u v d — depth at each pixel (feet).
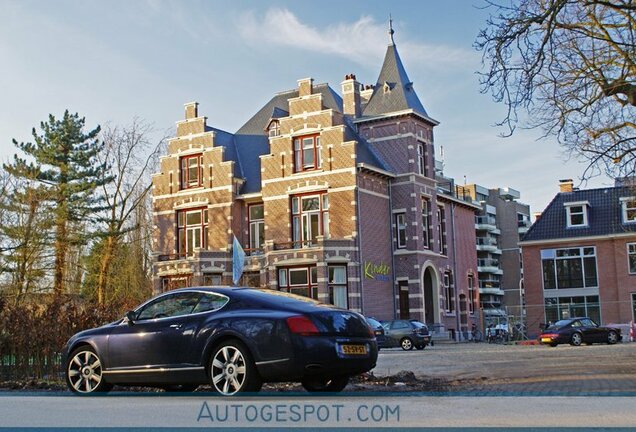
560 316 147.54
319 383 34.76
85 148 142.41
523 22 48.42
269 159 132.36
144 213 146.00
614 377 41.47
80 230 133.28
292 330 29.96
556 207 156.04
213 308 32.71
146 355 33.32
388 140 138.51
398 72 142.20
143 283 136.98
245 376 30.42
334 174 126.21
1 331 49.83
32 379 48.19
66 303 55.62
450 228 154.10
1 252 123.95
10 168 127.95
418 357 75.56
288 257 124.06
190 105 143.13
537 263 152.66
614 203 149.48
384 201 134.31
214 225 136.77
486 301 307.37
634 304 142.92
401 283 135.33
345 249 122.62
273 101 154.20
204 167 139.13
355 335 31.50
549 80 51.06
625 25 50.24
